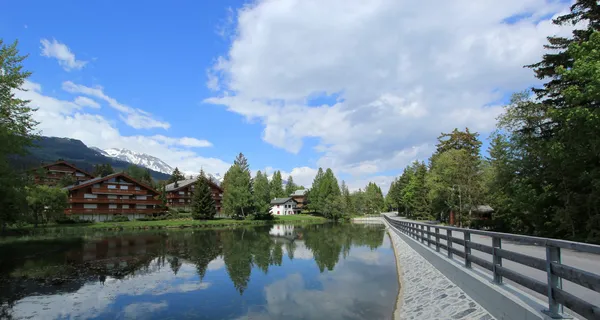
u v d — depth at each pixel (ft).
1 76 67.31
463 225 144.66
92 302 43.24
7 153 67.97
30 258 79.30
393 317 34.71
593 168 62.08
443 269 35.04
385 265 67.15
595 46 52.42
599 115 48.91
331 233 153.99
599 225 61.93
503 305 19.83
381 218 314.96
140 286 51.55
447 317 25.03
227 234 150.71
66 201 170.09
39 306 41.57
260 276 58.59
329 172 373.61
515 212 91.45
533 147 77.10
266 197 272.51
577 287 25.98
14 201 72.18
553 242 15.93
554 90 69.72
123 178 228.84
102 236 138.00
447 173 147.64
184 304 42.34
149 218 225.76
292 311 38.86
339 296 44.50
